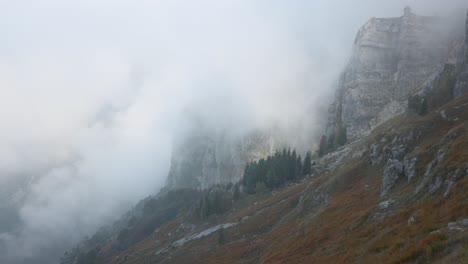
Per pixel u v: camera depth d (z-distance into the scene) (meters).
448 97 103.88
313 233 57.12
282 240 69.75
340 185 76.56
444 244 25.17
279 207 106.19
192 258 100.00
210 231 121.81
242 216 120.62
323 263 40.84
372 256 32.53
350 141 176.25
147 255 138.62
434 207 35.28
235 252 85.75
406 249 28.39
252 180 161.50
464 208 30.28
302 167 158.38
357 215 51.47
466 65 101.69
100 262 177.00
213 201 153.38
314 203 80.00
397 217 39.41
